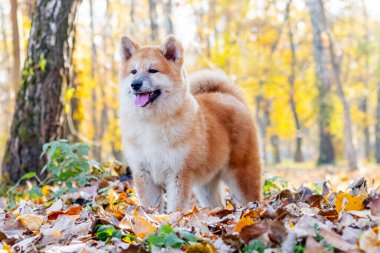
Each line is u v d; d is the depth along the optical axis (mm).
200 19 31125
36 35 9133
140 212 5418
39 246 4270
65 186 7602
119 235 4406
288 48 31469
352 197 4727
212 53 27250
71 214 5504
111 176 8102
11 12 12555
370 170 19984
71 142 11430
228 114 6879
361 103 47125
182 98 6203
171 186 6234
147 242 4242
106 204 6355
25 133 9078
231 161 6867
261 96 38281
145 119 6125
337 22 36406
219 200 7152
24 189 8617
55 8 9109
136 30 23406
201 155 6273
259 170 7066
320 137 29734
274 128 36781
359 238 3709
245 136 6910
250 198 6922
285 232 3889
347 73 38531
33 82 9102
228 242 3906
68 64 9328
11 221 5375
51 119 9117
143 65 6180
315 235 3906
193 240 4094
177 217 5004
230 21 30922
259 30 31344
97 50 30172
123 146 6453
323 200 5594
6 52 27578
